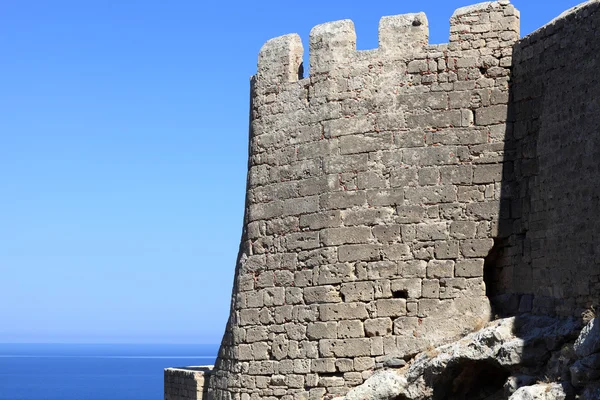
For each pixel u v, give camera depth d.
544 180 21.78
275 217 25.20
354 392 22.47
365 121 24.03
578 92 20.89
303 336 24.08
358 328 23.41
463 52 23.44
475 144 23.09
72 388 153.75
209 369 31.75
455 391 21.94
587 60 20.70
